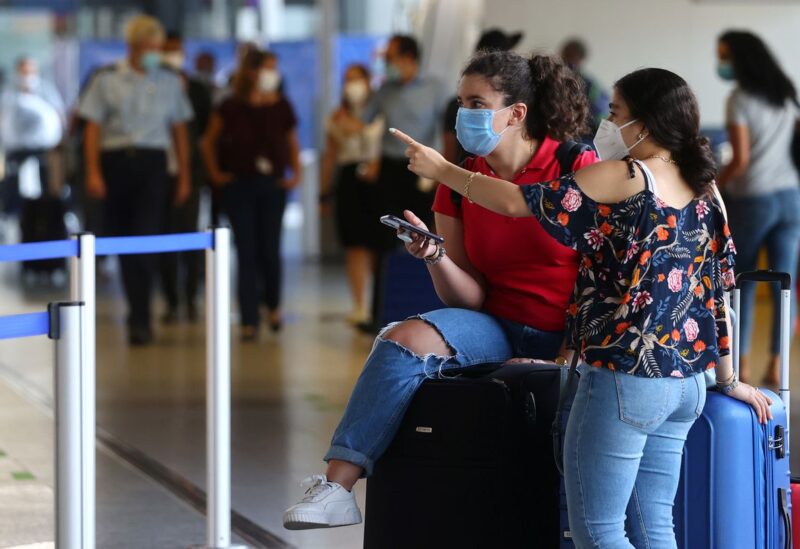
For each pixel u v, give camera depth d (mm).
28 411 18094
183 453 15414
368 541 9633
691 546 8969
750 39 18188
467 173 8617
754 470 9047
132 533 12086
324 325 26234
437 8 26484
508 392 9297
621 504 8359
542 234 9711
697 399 8422
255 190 24016
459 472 9352
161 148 22859
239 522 12391
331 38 38219
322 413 17609
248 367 21281
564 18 28344
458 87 9602
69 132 32375
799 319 24031
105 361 22062
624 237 8156
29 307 29266
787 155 18281
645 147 8438
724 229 8469
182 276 30641
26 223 35469
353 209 24750
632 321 8156
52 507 13000
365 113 23109
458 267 10039
